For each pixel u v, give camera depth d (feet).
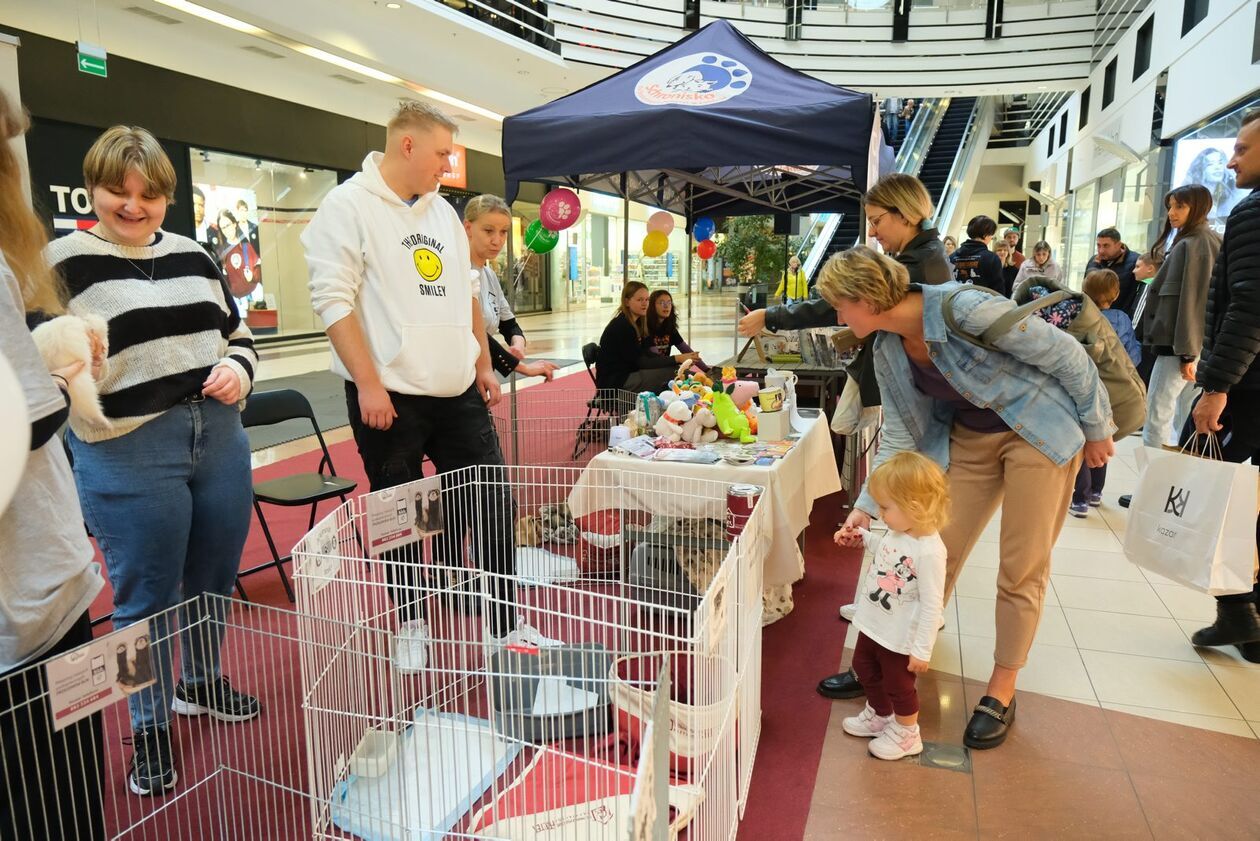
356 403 8.11
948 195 47.57
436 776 6.15
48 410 3.50
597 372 18.17
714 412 10.50
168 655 6.29
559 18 40.63
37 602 3.76
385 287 7.70
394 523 6.61
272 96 31.81
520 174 12.51
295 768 6.71
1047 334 6.38
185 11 24.68
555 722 6.24
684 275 71.72
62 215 23.71
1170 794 6.69
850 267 6.64
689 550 8.43
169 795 6.39
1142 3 32.27
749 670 6.49
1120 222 32.09
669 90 12.84
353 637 5.79
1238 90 21.25
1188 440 9.02
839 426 11.77
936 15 43.52
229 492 7.05
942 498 6.70
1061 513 7.29
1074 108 45.47
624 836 5.26
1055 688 8.44
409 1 29.96
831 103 10.96
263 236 34.78
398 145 7.50
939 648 9.34
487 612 5.49
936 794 6.71
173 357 6.43
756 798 6.68
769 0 44.37
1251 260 7.89
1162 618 10.11
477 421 8.77
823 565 11.98
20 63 22.09
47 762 4.02
